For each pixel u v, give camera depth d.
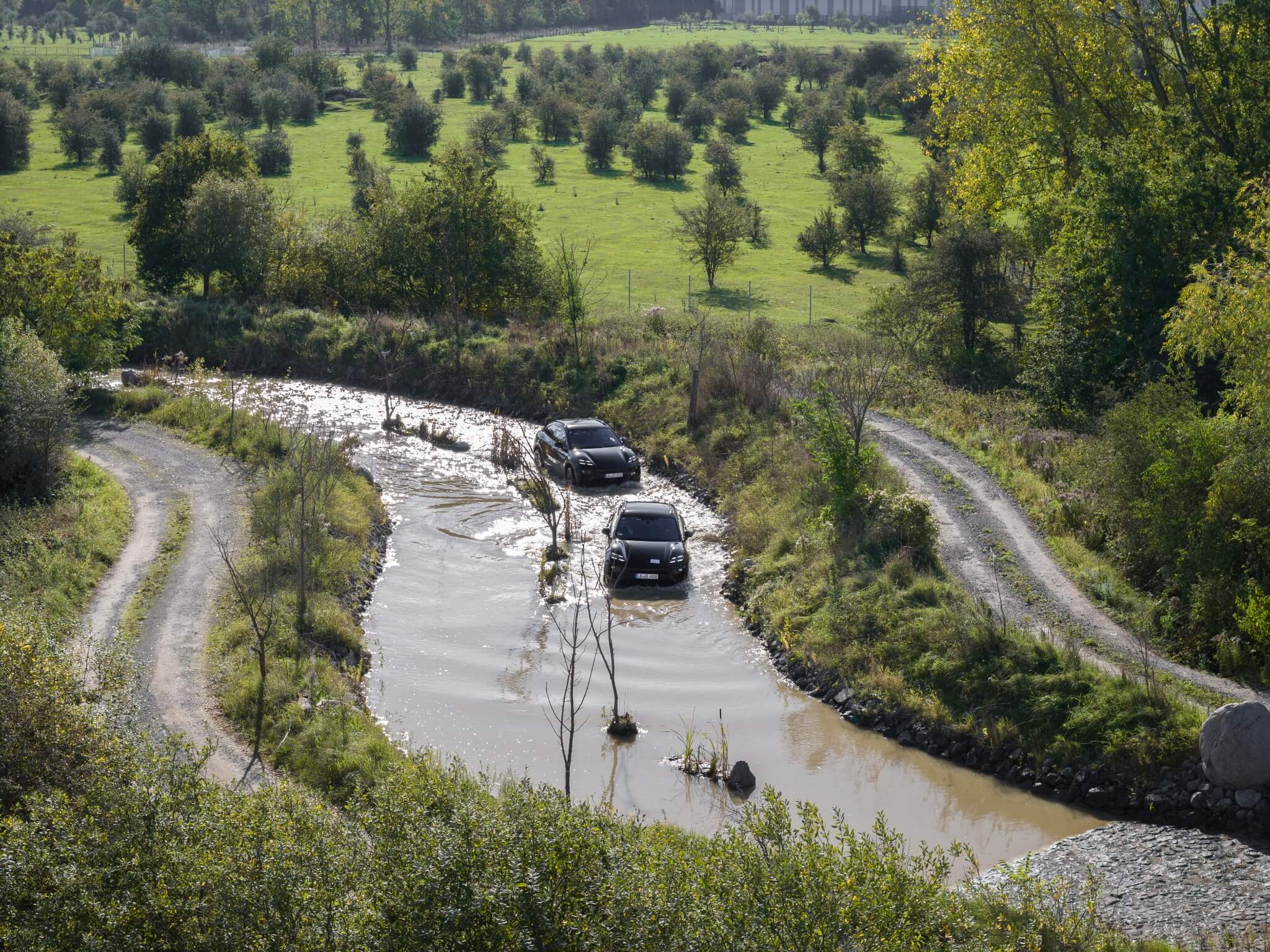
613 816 10.88
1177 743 15.42
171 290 48.81
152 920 8.41
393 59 199.00
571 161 107.88
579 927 8.17
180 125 107.50
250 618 19.56
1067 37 39.41
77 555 22.58
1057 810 15.40
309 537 23.12
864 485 23.92
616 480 29.55
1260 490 18.73
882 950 8.67
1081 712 16.39
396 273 47.19
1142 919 12.41
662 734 17.16
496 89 151.12
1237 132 34.75
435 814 9.20
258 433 31.98
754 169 104.31
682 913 8.52
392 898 8.28
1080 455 25.86
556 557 24.36
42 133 112.75
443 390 39.22
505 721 17.34
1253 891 12.85
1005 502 24.98
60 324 34.62
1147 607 19.62
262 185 49.47
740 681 19.22
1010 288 44.22
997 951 9.80
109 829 9.12
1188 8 40.28
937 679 18.03
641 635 20.92
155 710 16.48
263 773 14.93
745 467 28.94
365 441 33.59
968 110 42.53
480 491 29.25
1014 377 41.03
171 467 29.72
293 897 8.41
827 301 59.72
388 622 21.11
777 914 8.59
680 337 40.03
